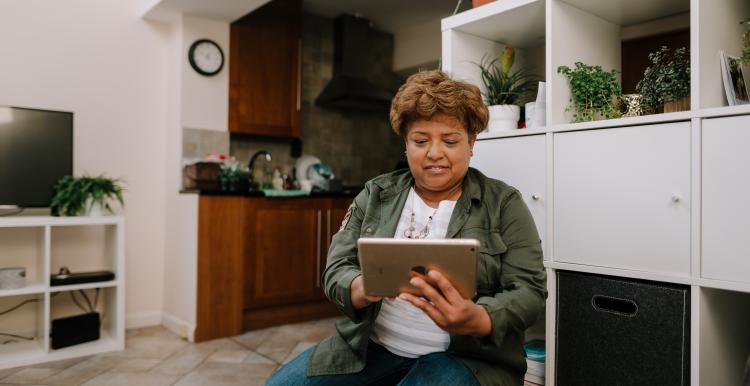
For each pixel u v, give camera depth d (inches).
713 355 47.7
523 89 67.4
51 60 118.7
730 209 43.4
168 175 133.8
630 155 49.8
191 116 131.6
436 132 42.6
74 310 121.8
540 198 57.2
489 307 37.1
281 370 46.7
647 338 48.9
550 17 57.2
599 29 63.7
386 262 34.8
